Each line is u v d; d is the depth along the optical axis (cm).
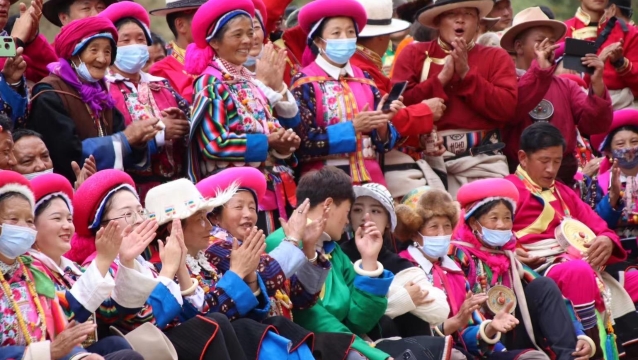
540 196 2517
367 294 2003
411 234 2219
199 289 1788
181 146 2211
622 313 2553
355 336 1936
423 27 2931
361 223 2156
